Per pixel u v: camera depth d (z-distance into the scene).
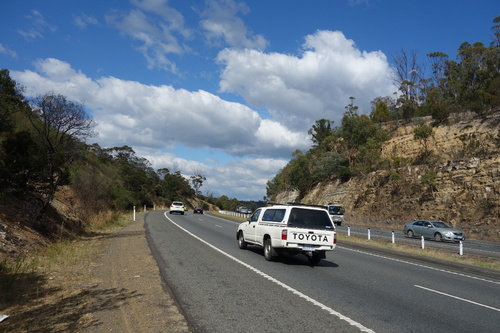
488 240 27.75
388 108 82.38
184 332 5.31
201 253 13.20
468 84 65.69
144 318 5.88
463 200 34.53
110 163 54.28
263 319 5.96
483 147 38.44
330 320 6.01
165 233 20.30
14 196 14.95
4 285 7.59
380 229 36.53
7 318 5.78
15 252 10.45
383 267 12.27
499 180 32.19
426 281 10.08
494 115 43.94
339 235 24.27
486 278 11.28
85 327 5.46
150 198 74.38
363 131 58.12
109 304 6.62
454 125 47.84
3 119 14.18
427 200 38.38
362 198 49.84
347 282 9.28
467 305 7.49
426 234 26.08
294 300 7.18
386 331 5.60
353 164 59.81
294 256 14.10
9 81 15.93
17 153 14.02
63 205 20.42
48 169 15.46
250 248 15.27
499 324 6.21
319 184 66.56
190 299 7.03
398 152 52.78
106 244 15.10
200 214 53.69
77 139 17.97
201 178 118.50
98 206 26.44
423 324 6.03
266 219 13.05
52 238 14.38
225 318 5.96
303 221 11.89
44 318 5.82
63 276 8.84
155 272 9.51
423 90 82.69
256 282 8.70
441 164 39.56
